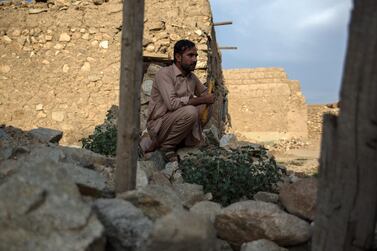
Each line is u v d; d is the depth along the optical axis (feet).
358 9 5.61
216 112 29.76
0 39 22.24
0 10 22.57
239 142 17.20
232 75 68.13
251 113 66.39
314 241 6.77
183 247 5.60
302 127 63.87
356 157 5.97
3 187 5.82
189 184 10.46
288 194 8.96
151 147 13.92
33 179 6.10
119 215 6.69
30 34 22.25
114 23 22.04
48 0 23.16
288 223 7.82
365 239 6.24
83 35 22.11
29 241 5.29
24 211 5.56
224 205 10.51
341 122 6.02
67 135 21.34
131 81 7.97
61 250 5.28
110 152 13.51
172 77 13.47
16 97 21.86
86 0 22.82
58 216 5.70
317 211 6.68
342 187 6.21
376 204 6.13
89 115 21.52
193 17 23.16
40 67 21.99
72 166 8.59
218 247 7.07
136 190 7.85
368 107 5.68
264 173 11.93
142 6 7.98
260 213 7.95
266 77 66.80
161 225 5.67
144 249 5.85
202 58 20.76
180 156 13.67
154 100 13.76
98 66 21.84
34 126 21.58
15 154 9.83
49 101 21.74
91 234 5.67
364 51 5.60
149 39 20.94
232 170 10.89
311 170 24.02
